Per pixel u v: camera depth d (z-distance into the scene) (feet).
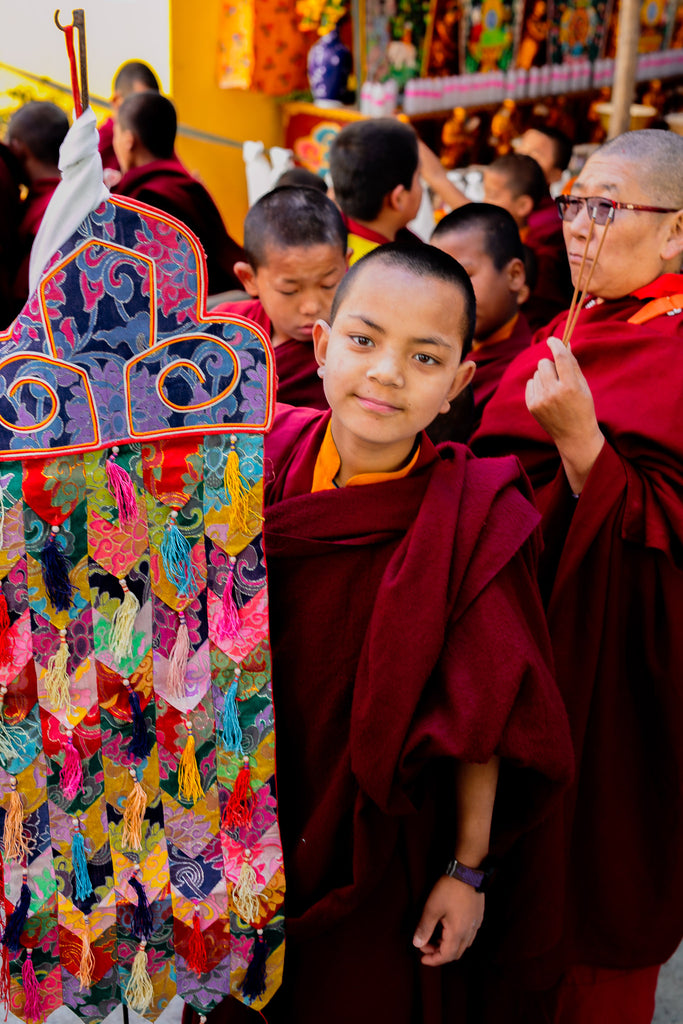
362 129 8.34
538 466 5.52
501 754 3.79
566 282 10.91
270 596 4.11
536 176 11.55
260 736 3.89
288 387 6.95
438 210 13.84
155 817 3.92
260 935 4.00
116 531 3.70
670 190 5.49
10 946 3.87
